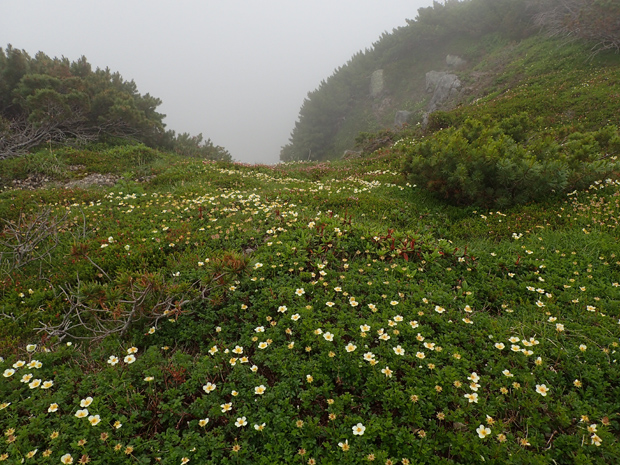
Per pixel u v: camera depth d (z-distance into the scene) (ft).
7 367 11.35
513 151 27.04
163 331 13.51
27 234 18.81
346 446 8.41
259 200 26.48
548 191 26.27
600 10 64.49
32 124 50.88
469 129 36.14
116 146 56.54
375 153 64.75
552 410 9.36
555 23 84.38
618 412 9.43
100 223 23.62
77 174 41.98
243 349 12.30
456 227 24.34
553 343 11.57
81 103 56.39
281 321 12.76
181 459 8.68
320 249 17.39
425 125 70.44
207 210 24.72
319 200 28.37
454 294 14.60
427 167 29.73
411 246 17.72
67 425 9.17
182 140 81.25
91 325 14.43
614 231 19.26
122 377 10.90
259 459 8.72
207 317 13.69
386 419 9.32
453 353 11.21
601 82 54.29
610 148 29.81
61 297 16.30
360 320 12.64
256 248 19.25
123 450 8.75
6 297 16.31
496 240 21.43
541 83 64.13
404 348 11.56
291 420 9.52
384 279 15.46
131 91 77.92
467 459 8.32
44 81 55.72
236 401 10.21
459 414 9.19
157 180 38.34
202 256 18.38
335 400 9.84
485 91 80.38
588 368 10.50
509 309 13.75
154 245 19.65
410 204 28.84
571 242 18.69
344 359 11.05
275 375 11.18
